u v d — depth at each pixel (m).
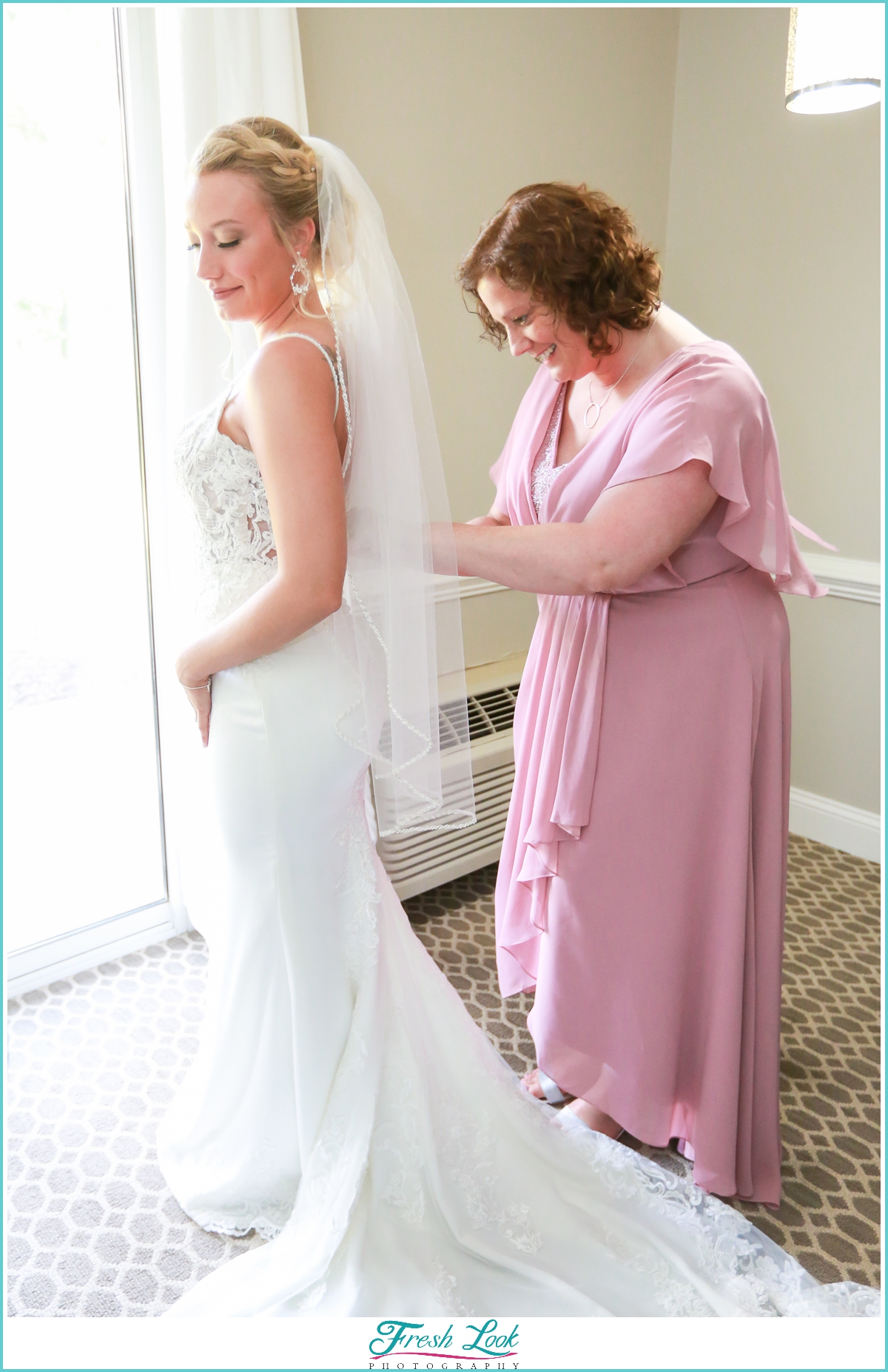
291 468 1.37
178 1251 1.74
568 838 1.83
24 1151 1.95
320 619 1.44
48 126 2.42
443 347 2.82
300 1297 1.55
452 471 2.95
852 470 2.98
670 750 1.73
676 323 1.73
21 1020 2.36
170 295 2.21
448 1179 1.65
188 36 2.07
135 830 3.26
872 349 2.85
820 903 2.91
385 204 2.59
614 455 1.67
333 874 1.64
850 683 3.10
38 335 2.67
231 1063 1.74
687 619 1.72
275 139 1.42
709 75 3.10
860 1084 2.20
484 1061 1.77
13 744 3.89
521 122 2.83
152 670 2.53
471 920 2.79
